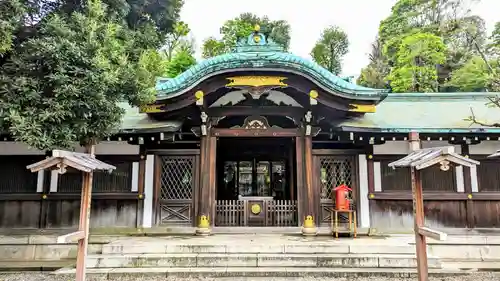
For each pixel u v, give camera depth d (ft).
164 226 29.45
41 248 26.45
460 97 37.06
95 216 29.68
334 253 22.17
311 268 20.80
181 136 31.27
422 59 74.38
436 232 13.73
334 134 29.78
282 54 26.53
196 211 29.35
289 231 28.32
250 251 22.38
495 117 31.83
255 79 25.89
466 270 22.70
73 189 29.84
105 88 18.61
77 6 20.61
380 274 19.98
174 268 20.95
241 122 31.14
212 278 19.83
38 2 19.60
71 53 17.63
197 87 25.91
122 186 29.99
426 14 81.76
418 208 15.64
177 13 31.35
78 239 15.17
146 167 30.17
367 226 29.27
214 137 29.40
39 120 17.13
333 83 25.70
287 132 29.35
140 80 21.61
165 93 25.72
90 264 21.57
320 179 30.14
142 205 29.71
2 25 16.42
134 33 24.27
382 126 28.53
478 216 29.19
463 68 64.95
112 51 19.71
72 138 18.51
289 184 40.34
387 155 30.09
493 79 27.50
